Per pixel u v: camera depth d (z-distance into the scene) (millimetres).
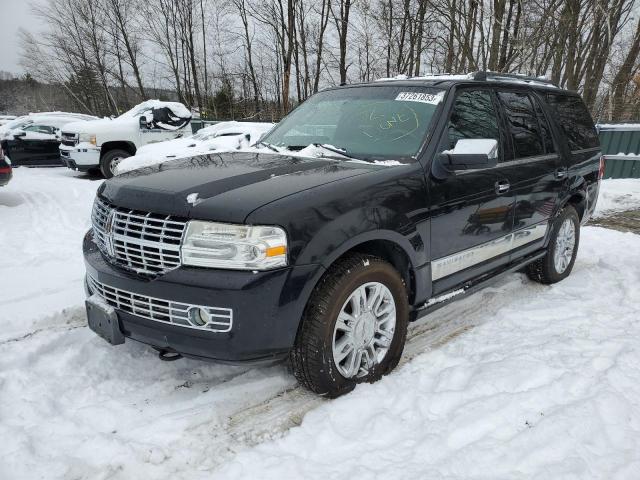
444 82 3615
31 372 3018
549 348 3254
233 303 2312
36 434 2467
